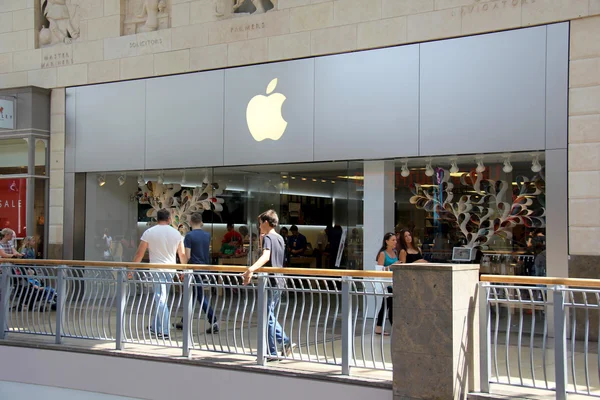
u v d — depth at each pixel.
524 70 10.71
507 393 6.83
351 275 7.61
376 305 7.60
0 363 9.87
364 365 7.76
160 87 14.46
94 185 15.52
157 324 9.16
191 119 14.08
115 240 15.31
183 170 14.50
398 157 11.83
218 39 13.80
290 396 7.70
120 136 14.92
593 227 10.12
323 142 12.55
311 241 12.97
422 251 11.77
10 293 10.41
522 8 10.73
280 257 8.64
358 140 12.20
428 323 6.83
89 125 15.32
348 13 12.34
